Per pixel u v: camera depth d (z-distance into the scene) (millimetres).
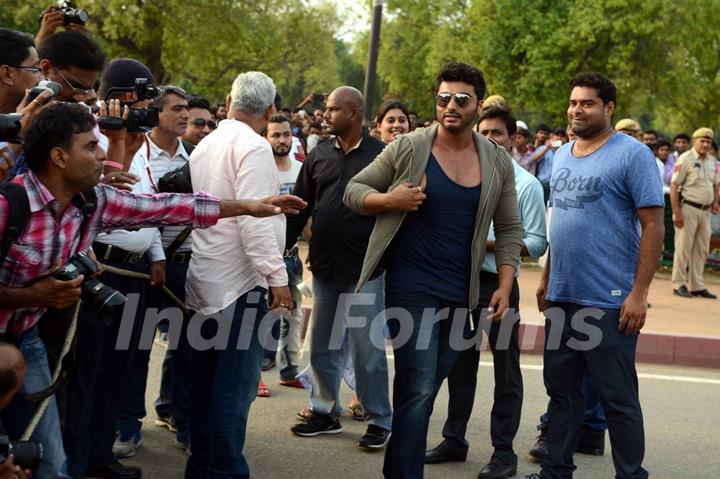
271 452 5656
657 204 4617
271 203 3904
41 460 3328
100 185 3684
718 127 28500
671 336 8727
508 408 5395
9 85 3854
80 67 4176
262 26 26953
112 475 4988
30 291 3314
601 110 4762
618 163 4699
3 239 3314
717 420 6746
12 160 3562
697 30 23250
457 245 4441
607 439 6246
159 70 26672
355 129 5789
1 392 3186
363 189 4488
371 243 4449
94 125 3428
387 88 46594
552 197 4945
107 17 24156
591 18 22188
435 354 4445
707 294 11398
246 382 4715
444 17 32031
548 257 5297
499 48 23516
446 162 4469
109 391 4805
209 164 4711
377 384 5711
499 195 4516
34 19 25016
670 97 25344
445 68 4469
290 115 16984
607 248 4723
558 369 4918
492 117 5590
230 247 4652
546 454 5340
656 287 12070
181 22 25453
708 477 5535
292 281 6949
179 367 5516
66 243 3471
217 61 27141
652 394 7422
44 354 3578
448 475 5406
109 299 3467
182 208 3809
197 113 6852
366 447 5742
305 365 7711
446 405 6840
